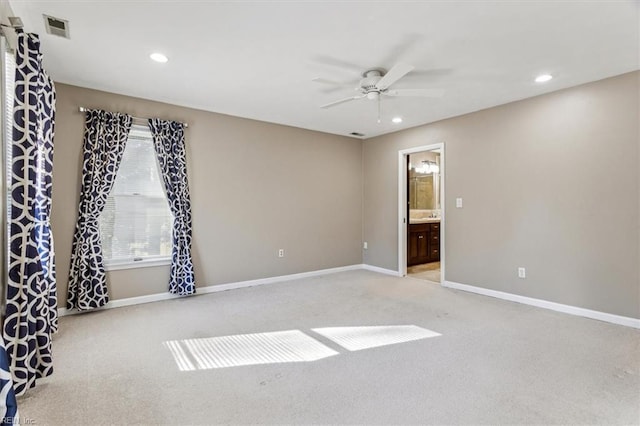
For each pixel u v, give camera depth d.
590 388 2.00
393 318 3.29
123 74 3.14
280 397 1.94
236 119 4.48
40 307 2.10
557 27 2.31
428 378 2.13
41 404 1.86
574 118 3.39
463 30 2.36
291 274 5.06
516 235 3.86
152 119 3.79
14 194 1.96
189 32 2.40
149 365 2.32
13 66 2.09
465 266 4.38
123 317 3.30
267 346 2.64
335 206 5.59
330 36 2.46
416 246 6.17
